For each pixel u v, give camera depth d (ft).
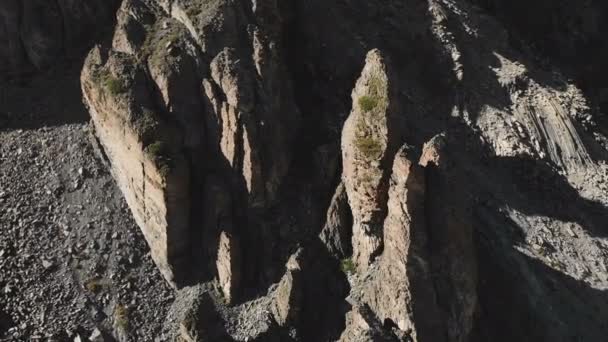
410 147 124.47
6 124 167.63
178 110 144.25
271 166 144.87
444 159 125.39
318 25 164.55
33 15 175.11
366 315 130.00
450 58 176.76
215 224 143.84
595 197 170.09
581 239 160.35
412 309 125.80
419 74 175.01
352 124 134.92
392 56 171.22
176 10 151.33
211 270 145.38
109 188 156.87
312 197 146.92
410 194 122.62
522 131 172.96
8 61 177.47
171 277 147.02
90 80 149.28
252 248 144.25
